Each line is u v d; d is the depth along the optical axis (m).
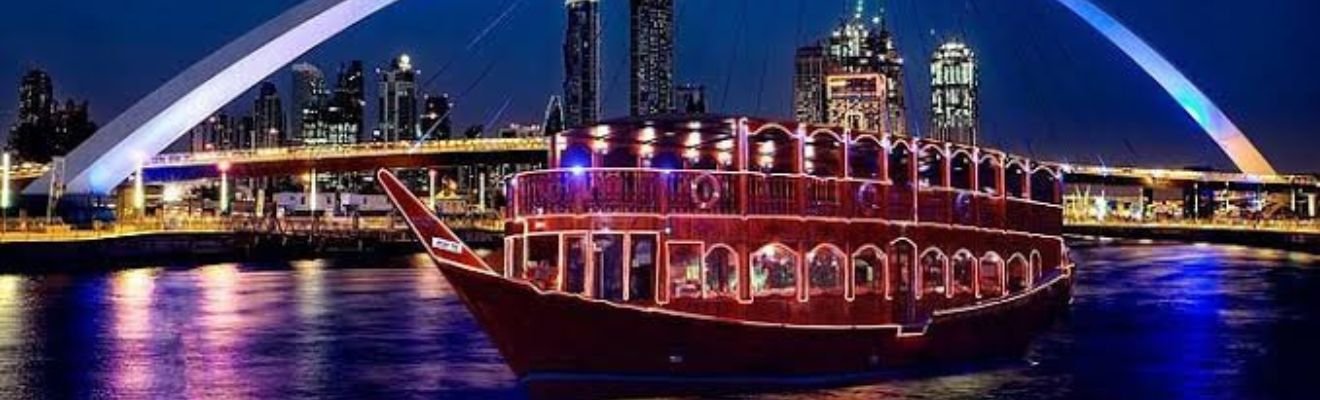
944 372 40.31
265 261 143.62
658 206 34.41
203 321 65.06
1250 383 43.53
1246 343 55.31
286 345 54.41
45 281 98.75
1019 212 43.09
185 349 53.06
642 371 34.28
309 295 84.50
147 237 128.88
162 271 116.94
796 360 36.28
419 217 33.12
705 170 35.00
